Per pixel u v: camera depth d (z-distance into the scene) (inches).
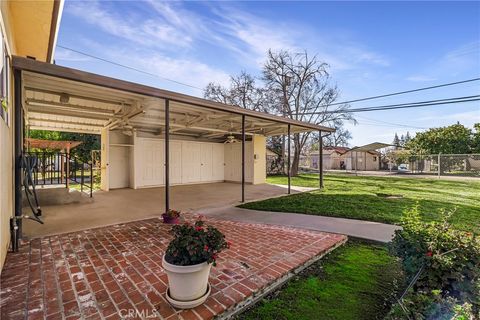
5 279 99.1
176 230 87.7
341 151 1134.4
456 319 61.7
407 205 253.9
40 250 130.0
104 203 269.1
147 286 94.7
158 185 430.9
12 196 144.6
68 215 210.8
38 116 305.7
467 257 79.5
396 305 75.4
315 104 729.6
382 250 143.6
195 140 488.1
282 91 722.8
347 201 277.9
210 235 88.0
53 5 143.4
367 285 104.4
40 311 78.9
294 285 104.9
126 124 336.5
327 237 155.9
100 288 93.0
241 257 123.9
